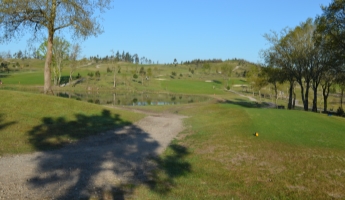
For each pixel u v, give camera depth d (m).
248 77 61.59
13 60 126.94
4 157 9.66
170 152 12.62
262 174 9.95
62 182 7.98
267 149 12.52
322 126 17.56
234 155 11.89
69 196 7.09
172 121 21.77
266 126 16.94
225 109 27.80
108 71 100.75
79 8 20.05
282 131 15.84
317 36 30.19
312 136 14.98
